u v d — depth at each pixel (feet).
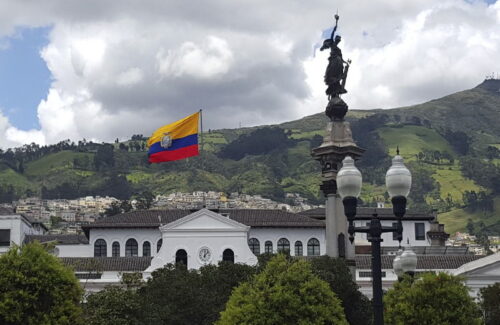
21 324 201.36
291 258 249.34
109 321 226.38
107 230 355.97
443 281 212.84
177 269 270.67
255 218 357.00
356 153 230.07
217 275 259.60
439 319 207.92
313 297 190.49
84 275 318.04
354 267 234.38
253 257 326.03
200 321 246.27
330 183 230.68
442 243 425.69
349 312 228.22
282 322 188.03
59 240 407.64
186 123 261.65
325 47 234.79
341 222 232.12
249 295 192.54
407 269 138.62
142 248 354.33
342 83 231.91
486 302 260.42
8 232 362.33
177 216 362.74
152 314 233.96
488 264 305.73
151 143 263.08
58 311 204.95
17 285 203.31
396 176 97.86
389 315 212.43
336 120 231.50
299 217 359.66
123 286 292.61
